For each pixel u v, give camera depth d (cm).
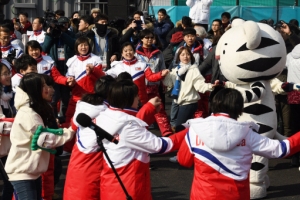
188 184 776
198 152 493
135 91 520
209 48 1120
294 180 796
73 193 561
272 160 899
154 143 500
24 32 1445
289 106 879
